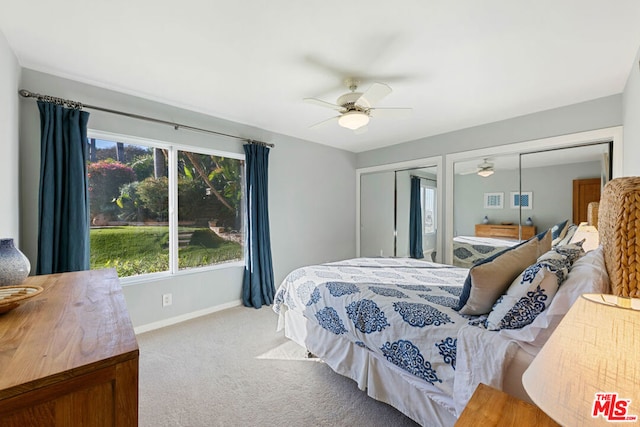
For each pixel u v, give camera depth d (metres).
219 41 1.89
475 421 0.81
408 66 2.20
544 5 1.55
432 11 1.60
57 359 0.69
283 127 3.77
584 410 0.53
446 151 3.95
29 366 0.66
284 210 4.06
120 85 2.55
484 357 1.21
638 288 0.87
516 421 0.81
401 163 4.48
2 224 1.82
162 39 1.87
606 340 0.55
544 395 0.59
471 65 2.18
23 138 2.19
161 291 2.94
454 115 3.29
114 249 2.72
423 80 2.43
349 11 1.60
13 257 1.18
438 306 1.63
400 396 1.62
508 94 2.71
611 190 1.12
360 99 2.24
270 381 2.01
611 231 1.07
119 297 1.16
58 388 0.65
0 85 1.79
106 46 1.95
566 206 3.05
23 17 1.65
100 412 0.71
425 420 1.49
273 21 1.69
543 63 2.16
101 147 2.64
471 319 1.45
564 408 0.55
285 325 2.58
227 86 2.56
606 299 0.71
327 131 3.94
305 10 1.59
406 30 1.77
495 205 3.55
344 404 1.77
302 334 2.38
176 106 3.02
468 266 3.74
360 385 1.81
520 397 1.10
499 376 1.14
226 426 1.59
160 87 2.59
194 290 3.18
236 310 3.41
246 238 3.60
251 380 2.02
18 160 2.11
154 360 2.28
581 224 2.63
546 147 3.12
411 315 1.58
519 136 3.31
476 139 3.65
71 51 2.02
